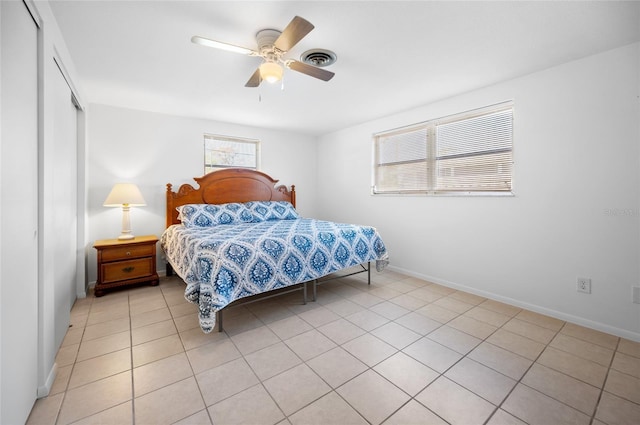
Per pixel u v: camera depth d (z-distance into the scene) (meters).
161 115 3.71
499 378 1.63
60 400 1.44
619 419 1.33
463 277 3.11
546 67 2.41
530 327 2.26
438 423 1.31
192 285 2.22
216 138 4.21
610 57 2.12
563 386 1.56
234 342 2.04
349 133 4.50
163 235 3.59
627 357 1.83
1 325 1.08
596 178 2.20
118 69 2.43
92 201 3.26
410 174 3.67
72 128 2.59
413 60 2.29
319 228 3.09
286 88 2.88
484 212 2.91
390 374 1.67
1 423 1.08
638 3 1.60
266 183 4.48
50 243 1.60
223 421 1.32
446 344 2.00
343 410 1.39
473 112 2.99
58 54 1.82
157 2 1.59
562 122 2.36
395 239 3.86
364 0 1.58
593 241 2.23
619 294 2.12
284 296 2.99
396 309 2.62
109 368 1.72
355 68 2.43
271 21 1.78
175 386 1.56
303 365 1.76
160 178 3.71
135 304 2.73
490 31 1.88
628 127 2.06
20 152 1.26
